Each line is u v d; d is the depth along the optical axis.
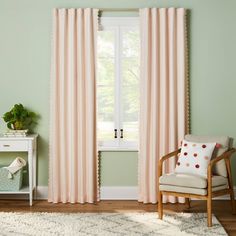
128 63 4.86
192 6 4.78
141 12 4.70
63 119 4.67
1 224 3.81
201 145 4.11
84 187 4.70
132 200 4.80
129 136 4.86
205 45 4.79
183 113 4.68
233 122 4.82
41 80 4.79
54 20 4.66
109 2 4.78
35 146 4.68
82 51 4.67
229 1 4.78
